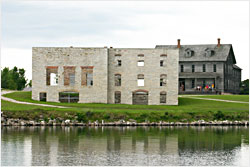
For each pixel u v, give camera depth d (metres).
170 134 65.94
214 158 49.16
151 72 94.12
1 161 46.81
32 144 56.09
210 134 66.38
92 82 94.25
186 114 80.88
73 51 93.50
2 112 77.38
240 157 49.78
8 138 60.62
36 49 93.44
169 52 94.19
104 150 52.75
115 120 78.12
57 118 77.69
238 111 83.38
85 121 77.69
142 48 94.31
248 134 66.69
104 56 93.19
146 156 49.75
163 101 94.38
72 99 94.12
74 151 52.03
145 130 70.69
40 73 93.56
